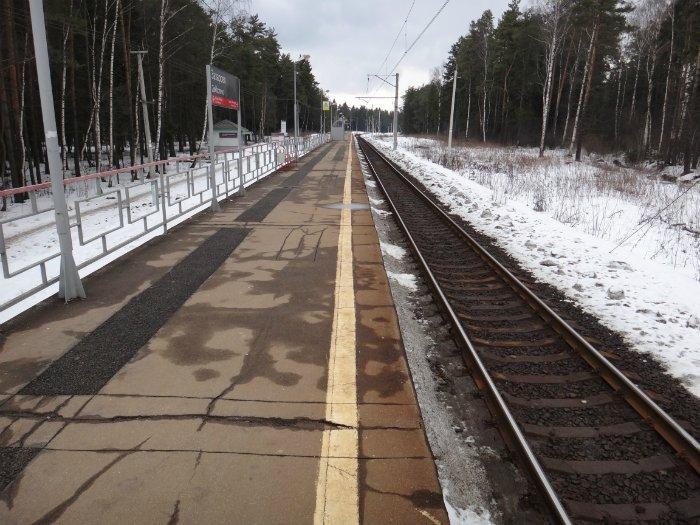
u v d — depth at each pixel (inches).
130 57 1189.1
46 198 765.9
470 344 194.5
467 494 126.0
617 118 2027.6
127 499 108.4
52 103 206.1
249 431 132.6
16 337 187.5
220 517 104.0
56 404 143.4
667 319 248.4
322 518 104.3
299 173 824.3
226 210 462.6
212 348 180.4
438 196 708.0
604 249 387.2
